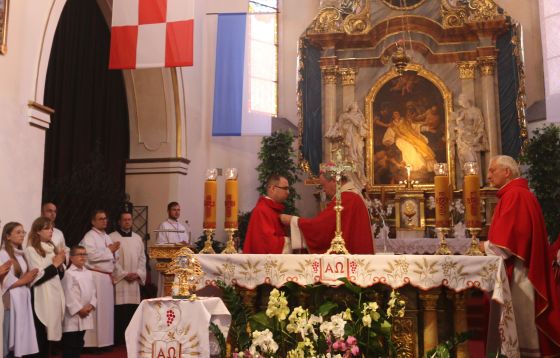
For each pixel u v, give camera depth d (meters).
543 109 12.17
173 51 7.48
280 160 11.23
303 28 13.71
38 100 6.74
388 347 3.52
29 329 5.39
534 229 3.96
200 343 3.14
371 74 12.91
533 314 3.94
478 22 12.41
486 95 12.27
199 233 10.90
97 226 7.13
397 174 12.35
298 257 3.57
